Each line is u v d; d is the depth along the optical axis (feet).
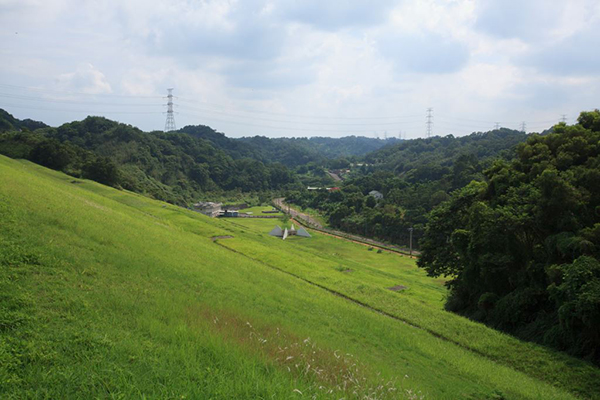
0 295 40.04
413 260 244.83
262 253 140.56
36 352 31.07
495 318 97.60
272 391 31.07
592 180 93.35
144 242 85.51
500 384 58.23
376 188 493.36
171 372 31.86
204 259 92.99
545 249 93.15
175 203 415.44
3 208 67.92
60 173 280.10
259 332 49.57
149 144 542.16
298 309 73.72
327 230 369.09
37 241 58.59
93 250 65.31
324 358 45.80
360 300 98.99
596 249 80.84
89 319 39.58
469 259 108.78
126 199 224.94
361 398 36.70
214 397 29.01
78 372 29.37
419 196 357.20
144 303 48.26
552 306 89.30
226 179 619.67
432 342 73.51
